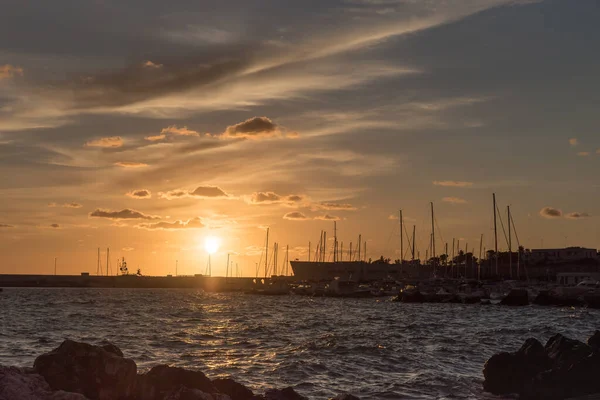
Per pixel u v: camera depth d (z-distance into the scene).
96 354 21.41
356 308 120.88
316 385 31.06
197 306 129.12
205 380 22.12
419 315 95.12
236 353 42.75
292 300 167.50
